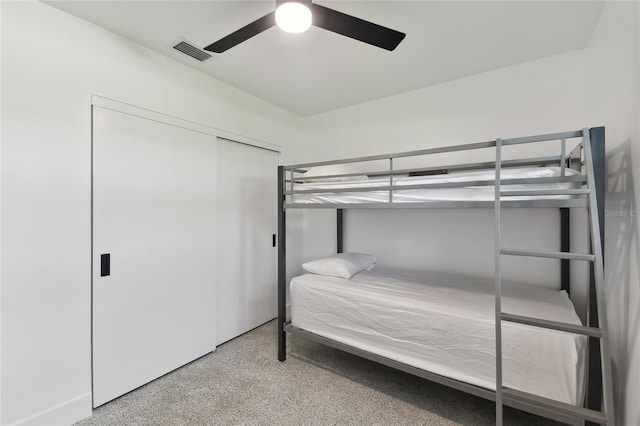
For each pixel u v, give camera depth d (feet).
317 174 8.14
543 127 7.38
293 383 6.97
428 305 5.89
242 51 7.00
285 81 8.67
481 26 6.02
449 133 8.70
